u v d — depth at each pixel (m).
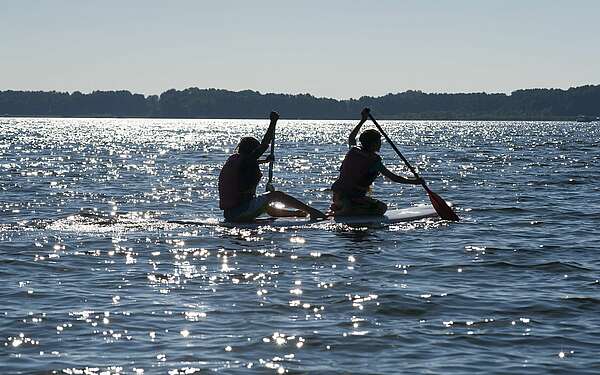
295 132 130.25
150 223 17.55
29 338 9.38
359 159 18.09
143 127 171.00
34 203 23.03
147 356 8.82
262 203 17.50
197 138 94.81
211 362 8.66
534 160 45.78
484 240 16.00
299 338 9.46
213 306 10.81
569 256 14.38
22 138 85.31
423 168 39.62
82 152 56.12
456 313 10.54
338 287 11.90
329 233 16.45
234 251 14.59
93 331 9.67
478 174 34.88
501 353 9.02
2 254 14.20
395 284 12.11
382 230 16.95
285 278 12.49
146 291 11.63
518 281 12.39
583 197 24.62
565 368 8.55
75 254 14.27
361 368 8.53
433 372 8.43
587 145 70.00
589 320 10.28
